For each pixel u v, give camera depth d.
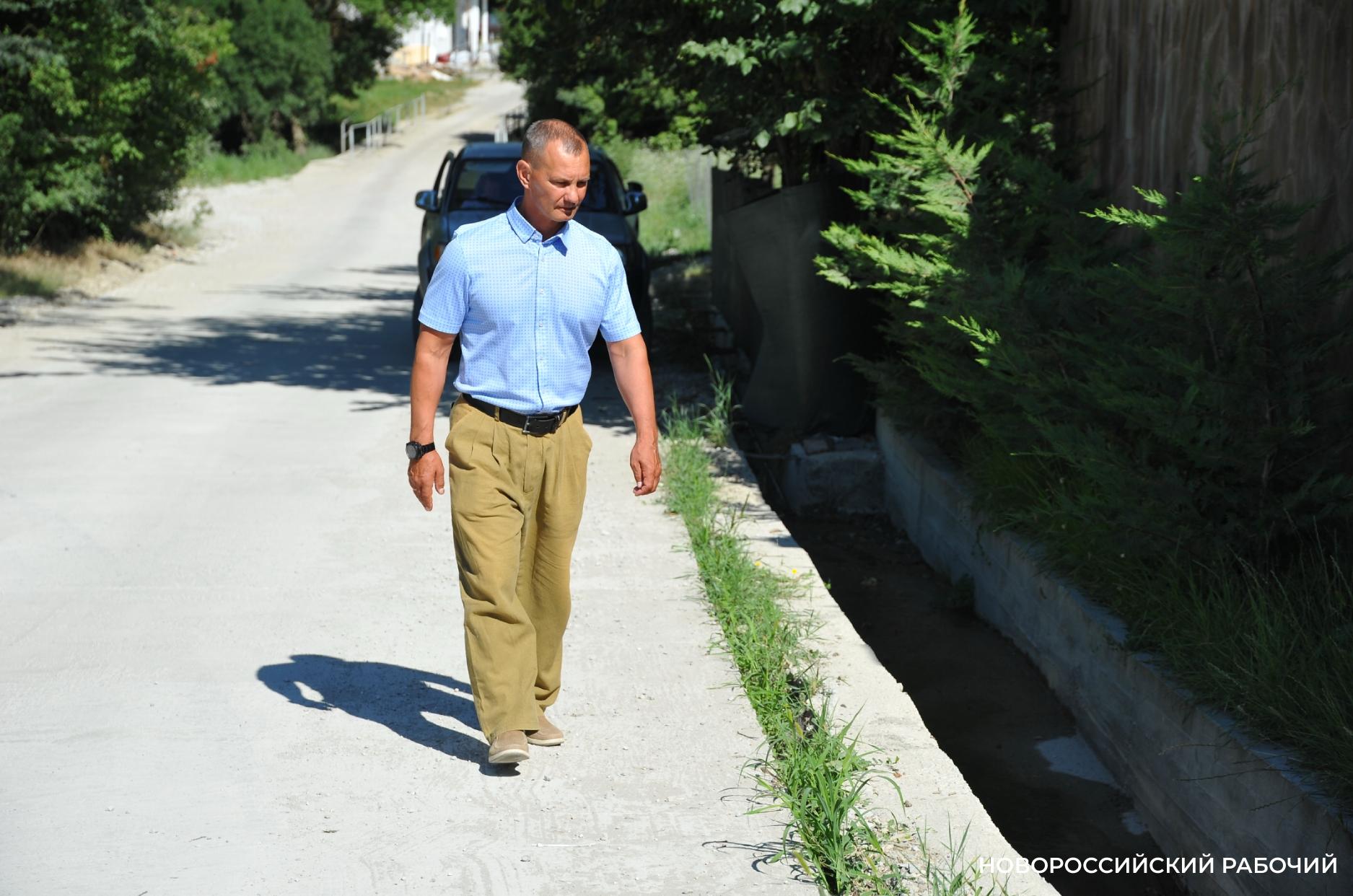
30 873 3.44
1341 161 5.31
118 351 13.59
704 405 10.26
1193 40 6.91
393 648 5.20
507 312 3.87
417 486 4.02
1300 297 4.96
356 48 51.91
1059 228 7.31
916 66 9.64
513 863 3.53
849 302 9.66
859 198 8.54
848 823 3.68
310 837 3.66
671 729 4.43
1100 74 8.42
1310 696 4.01
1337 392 5.17
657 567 6.28
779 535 6.82
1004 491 6.65
